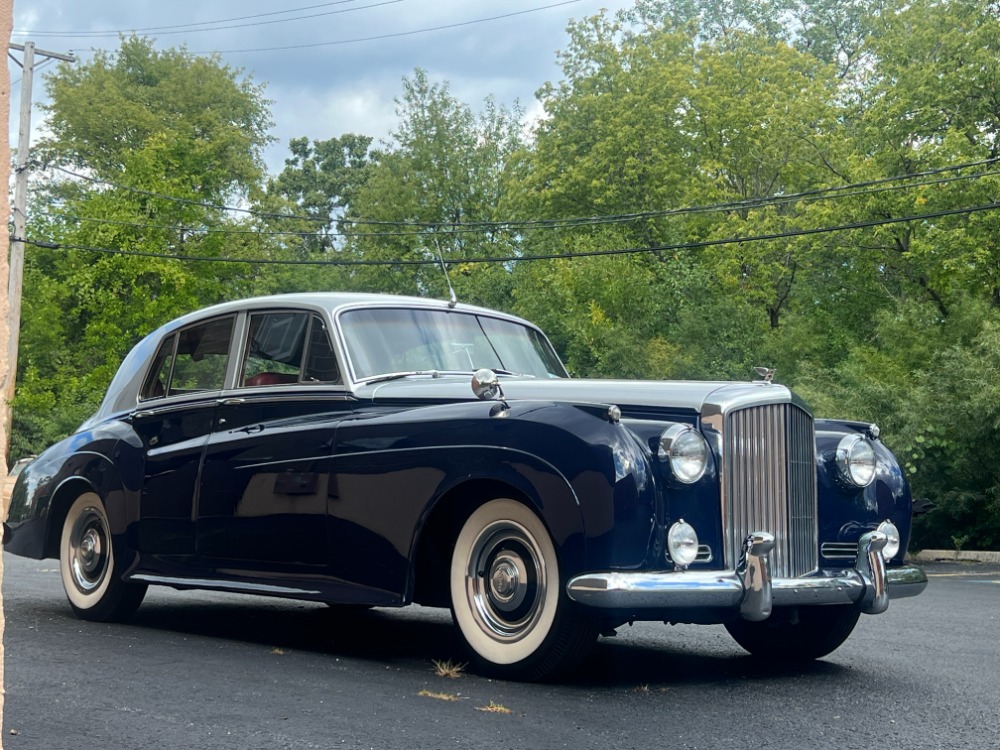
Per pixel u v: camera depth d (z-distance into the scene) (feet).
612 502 13.88
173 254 136.87
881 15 90.53
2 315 4.65
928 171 76.89
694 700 14.03
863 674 16.62
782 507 15.88
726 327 87.10
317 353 18.13
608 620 14.56
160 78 161.58
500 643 15.03
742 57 117.80
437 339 19.08
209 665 15.62
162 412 19.86
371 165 173.99
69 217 132.77
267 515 17.53
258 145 166.61
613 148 115.14
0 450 4.78
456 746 11.13
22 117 95.25
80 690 13.57
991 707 14.14
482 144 160.66
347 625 21.09
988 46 81.76
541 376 19.84
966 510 57.88
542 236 121.49
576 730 12.04
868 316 94.84
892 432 58.34
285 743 11.06
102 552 20.51
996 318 66.49
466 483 15.39
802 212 97.55
